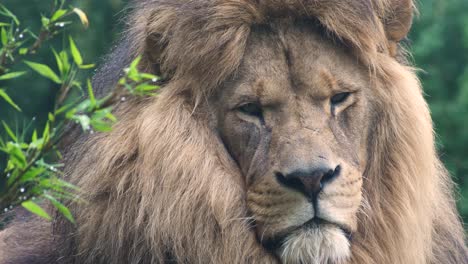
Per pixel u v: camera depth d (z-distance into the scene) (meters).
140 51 10.98
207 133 10.52
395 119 10.92
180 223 10.29
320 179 9.82
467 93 30.30
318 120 10.21
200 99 10.53
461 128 30.19
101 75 11.72
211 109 10.55
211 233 10.36
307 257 9.97
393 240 10.96
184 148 10.37
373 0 11.08
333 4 10.34
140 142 10.36
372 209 10.85
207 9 10.38
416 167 11.02
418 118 11.04
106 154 10.45
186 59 10.52
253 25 10.41
